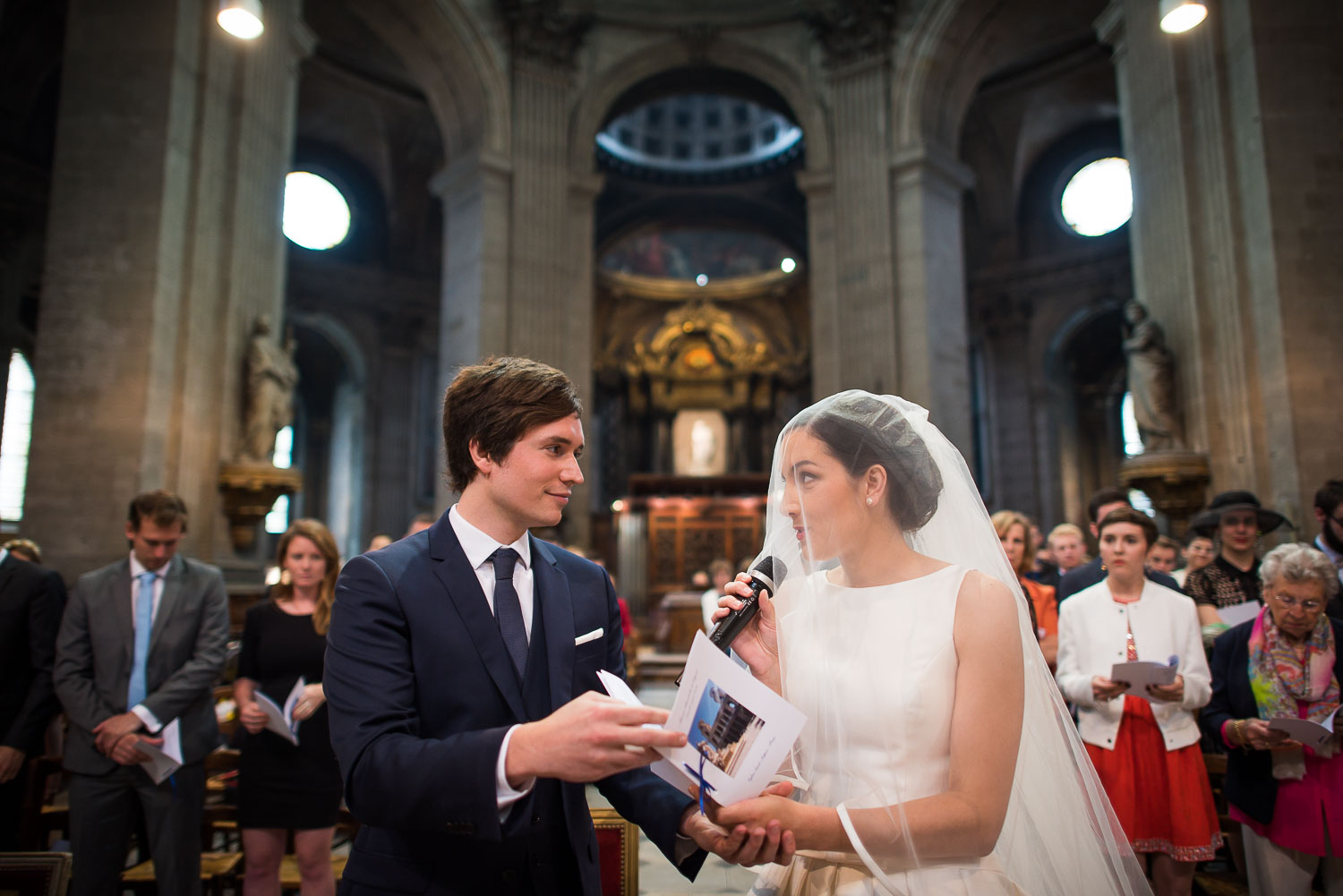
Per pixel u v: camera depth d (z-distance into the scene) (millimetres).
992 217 20344
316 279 19422
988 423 19969
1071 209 19797
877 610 1590
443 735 1498
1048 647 3965
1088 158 19641
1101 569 3719
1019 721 1443
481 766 1257
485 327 13344
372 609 1520
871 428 1637
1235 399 8086
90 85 8492
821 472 1617
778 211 23562
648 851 4633
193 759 3213
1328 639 2838
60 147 8391
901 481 1645
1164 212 9031
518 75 14250
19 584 3420
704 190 23188
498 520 1653
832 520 1600
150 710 3037
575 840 1559
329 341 20453
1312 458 7438
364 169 20531
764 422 27672
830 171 14344
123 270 8180
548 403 1622
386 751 1340
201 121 8891
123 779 3096
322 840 3125
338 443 20641
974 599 1521
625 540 16203
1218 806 4168
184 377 8438
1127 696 3078
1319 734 2582
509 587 1636
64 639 3223
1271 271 7785
